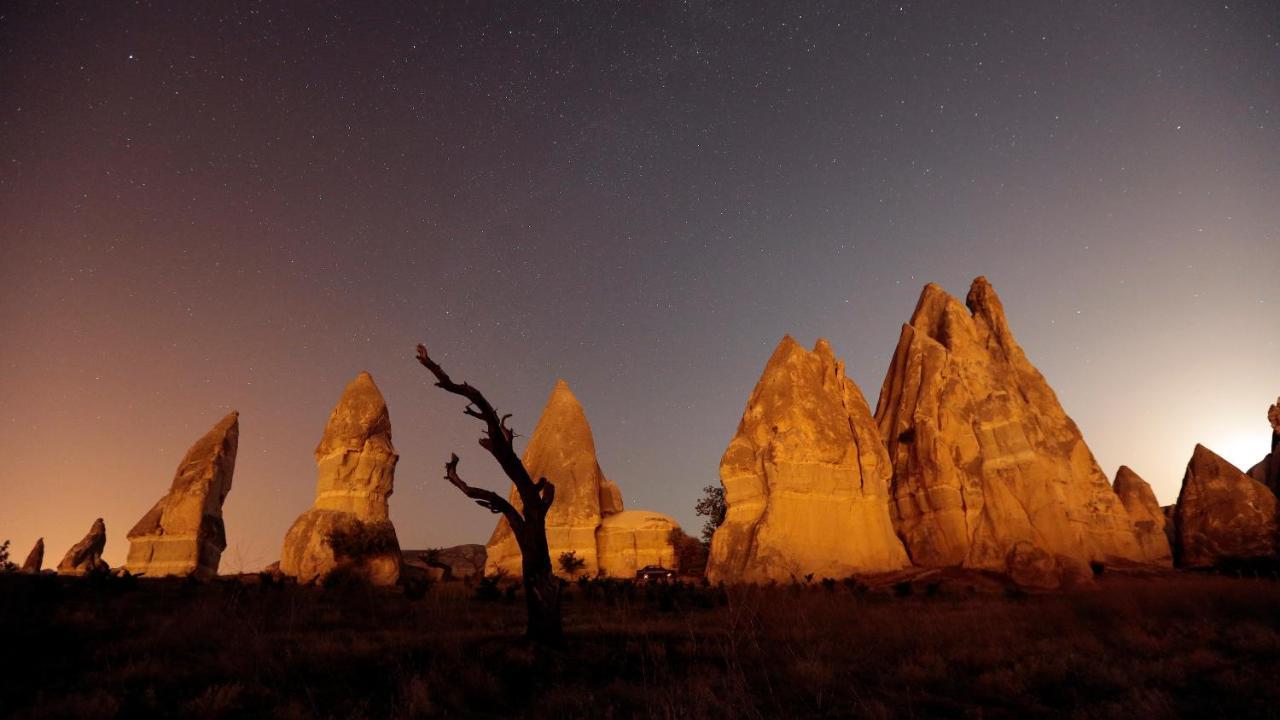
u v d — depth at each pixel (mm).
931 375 43281
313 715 7875
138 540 40969
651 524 47219
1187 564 38750
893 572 34500
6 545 33438
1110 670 10422
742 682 9219
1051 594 25953
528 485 13359
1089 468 44250
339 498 38719
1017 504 36719
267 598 19109
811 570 33594
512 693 9594
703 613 18562
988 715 8805
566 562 42656
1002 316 51344
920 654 12156
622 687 9398
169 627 12109
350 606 18281
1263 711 8422
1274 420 49438
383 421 41531
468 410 13477
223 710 7875
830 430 37906
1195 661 11055
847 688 9852
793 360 40688
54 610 13430
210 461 43688
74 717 7340
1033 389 47750
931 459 40188
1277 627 13992
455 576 42094
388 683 9539
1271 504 38406
